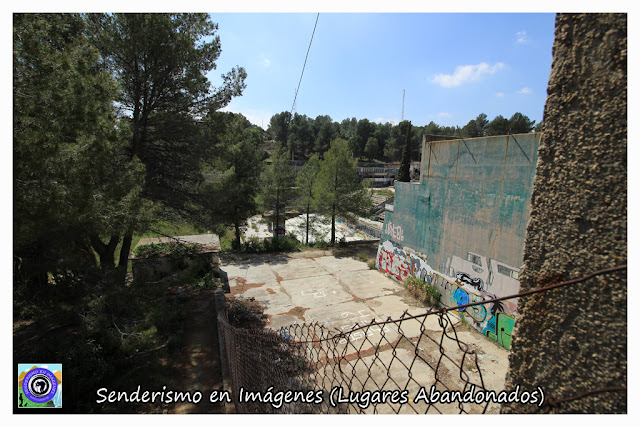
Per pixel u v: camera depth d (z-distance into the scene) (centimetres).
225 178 1169
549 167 123
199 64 938
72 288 618
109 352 604
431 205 1030
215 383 602
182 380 612
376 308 996
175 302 969
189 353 706
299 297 1102
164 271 1198
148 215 615
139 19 800
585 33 113
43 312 568
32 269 500
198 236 1458
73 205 440
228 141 1523
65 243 517
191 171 1027
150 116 977
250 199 1767
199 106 1005
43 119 430
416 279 1100
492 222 794
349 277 1307
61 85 460
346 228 2633
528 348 123
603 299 101
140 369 628
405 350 733
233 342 453
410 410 469
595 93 109
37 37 459
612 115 104
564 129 118
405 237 1184
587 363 103
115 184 555
